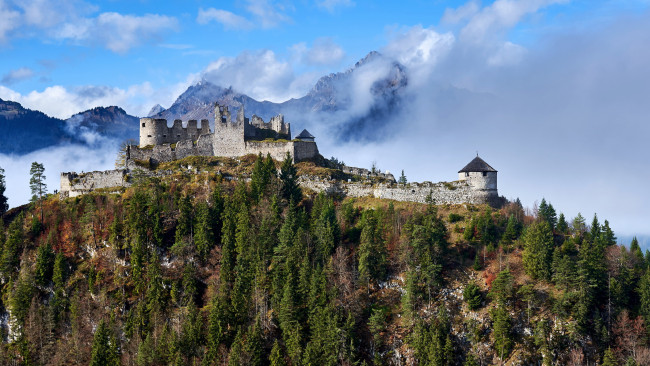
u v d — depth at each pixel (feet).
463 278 542.98
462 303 523.70
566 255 527.81
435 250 549.13
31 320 564.30
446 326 500.33
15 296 585.22
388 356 492.95
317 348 483.51
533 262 536.83
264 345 505.66
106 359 516.32
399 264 556.92
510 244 575.38
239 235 588.09
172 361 494.59
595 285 509.35
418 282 531.91
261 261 561.02
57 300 582.76
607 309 517.55
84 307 573.33
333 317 497.87
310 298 517.14
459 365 484.33
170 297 573.74
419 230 558.56
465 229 589.32
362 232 570.46
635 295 536.42
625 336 492.95
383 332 508.12
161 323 540.93
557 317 504.43
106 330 532.32
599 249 557.33
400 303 532.32
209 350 495.41
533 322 503.20
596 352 489.26
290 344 493.77
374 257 554.05
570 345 490.08
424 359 478.18
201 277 587.68
